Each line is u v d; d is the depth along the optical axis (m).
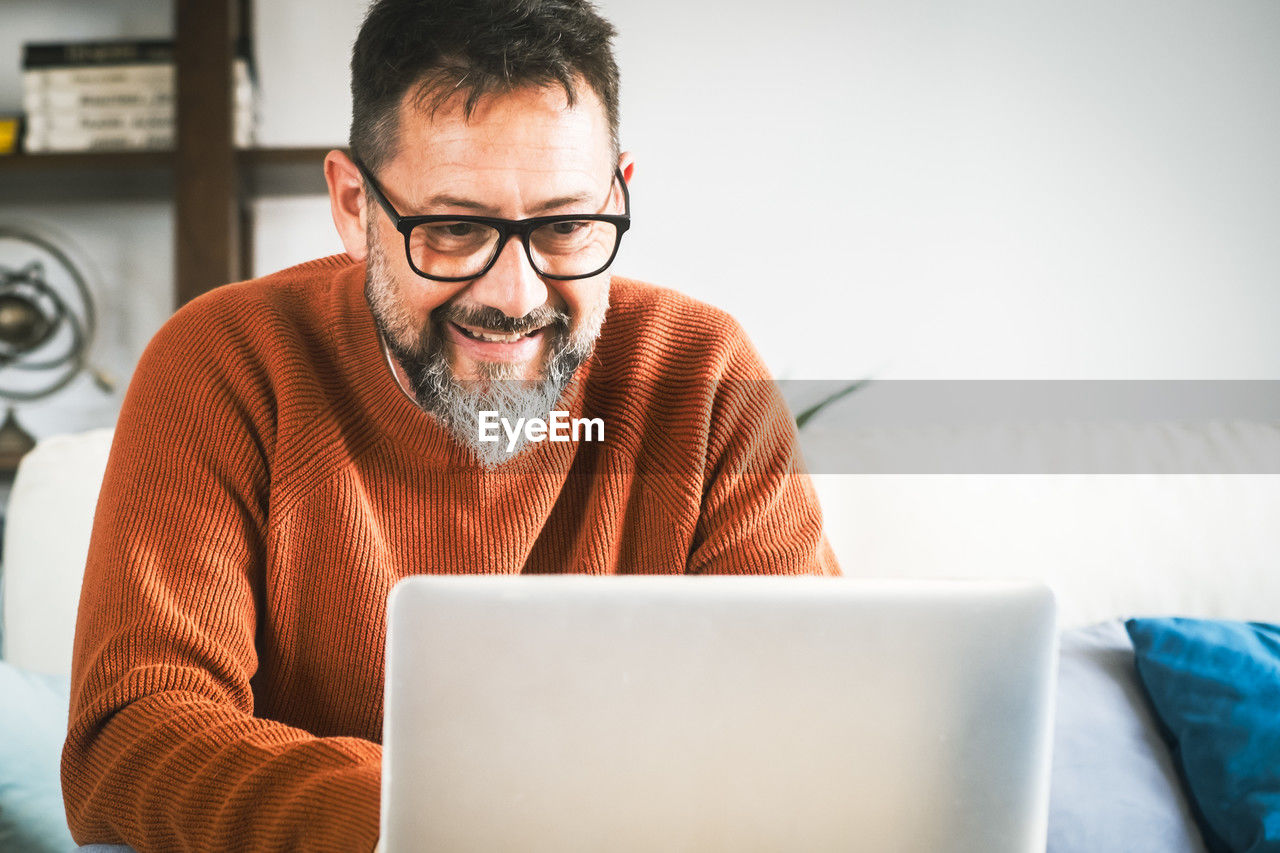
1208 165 2.39
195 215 2.16
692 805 0.54
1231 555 1.65
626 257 2.38
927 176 2.39
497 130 0.94
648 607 0.53
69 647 1.47
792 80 2.40
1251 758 1.33
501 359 1.02
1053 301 2.38
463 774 0.53
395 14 0.95
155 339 1.08
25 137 2.28
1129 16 2.39
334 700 1.05
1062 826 1.31
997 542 1.63
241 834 0.67
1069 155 2.39
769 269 2.38
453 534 1.08
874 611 0.54
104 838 0.81
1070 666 1.51
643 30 2.39
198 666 0.87
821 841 0.54
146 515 0.96
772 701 0.54
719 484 1.16
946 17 2.40
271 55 2.38
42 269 2.42
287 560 1.03
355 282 1.12
